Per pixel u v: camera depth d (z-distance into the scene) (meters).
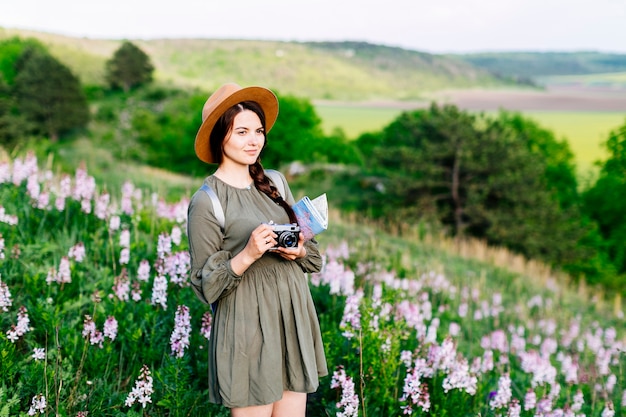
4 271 4.64
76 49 121.44
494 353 6.72
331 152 54.88
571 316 11.38
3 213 5.41
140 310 4.35
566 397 5.67
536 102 155.25
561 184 43.22
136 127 67.25
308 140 38.34
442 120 28.61
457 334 6.57
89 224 6.40
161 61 147.50
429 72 186.25
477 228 27.38
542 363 5.27
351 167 37.56
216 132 2.59
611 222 33.22
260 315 2.52
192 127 41.78
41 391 3.29
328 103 144.00
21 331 3.63
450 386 4.15
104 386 3.51
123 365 3.95
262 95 2.66
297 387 2.60
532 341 8.49
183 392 3.39
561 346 8.36
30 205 6.21
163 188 12.41
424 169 27.55
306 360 2.60
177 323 3.54
